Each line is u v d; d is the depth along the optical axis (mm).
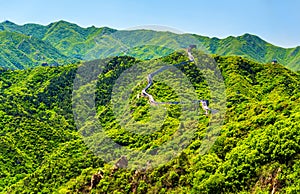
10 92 192750
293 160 47219
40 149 136125
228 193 48562
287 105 61000
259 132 55688
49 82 196375
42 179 84562
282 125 52906
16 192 87000
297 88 133375
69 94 184750
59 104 179125
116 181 58188
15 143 136500
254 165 49906
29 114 167000
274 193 45438
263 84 137125
